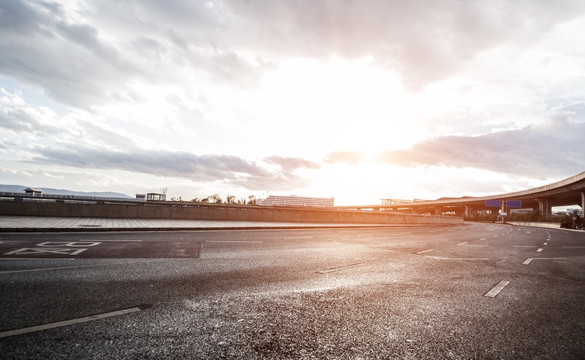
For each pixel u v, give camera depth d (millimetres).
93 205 19031
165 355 2762
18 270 5566
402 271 7207
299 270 6785
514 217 98438
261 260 7805
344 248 11109
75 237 10398
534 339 3457
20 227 11266
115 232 12625
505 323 3938
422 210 163750
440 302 4766
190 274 5895
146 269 6129
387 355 2949
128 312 3764
